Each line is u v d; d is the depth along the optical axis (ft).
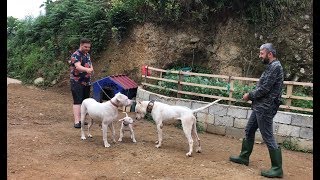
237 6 23.70
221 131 17.89
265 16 23.20
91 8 28.12
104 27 26.89
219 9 24.08
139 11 25.84
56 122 17.11
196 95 19.08
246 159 13.04
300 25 23.12
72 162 11.87
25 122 16.38
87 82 16.14
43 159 11.86
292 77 22.56
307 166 13.96
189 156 13.33
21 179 10.05
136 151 13.37
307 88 21.71
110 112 13.62
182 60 25.02
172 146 14.67
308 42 22.80
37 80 27.76
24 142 13.28
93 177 10.75
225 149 15.10
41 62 29.22
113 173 11.21
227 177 11.47
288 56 22.85
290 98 17.06
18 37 33.40
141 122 18.83
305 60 22.56
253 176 11.84
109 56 26.55
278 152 11.96
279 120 16.76
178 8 24.68
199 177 11.28
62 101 22.95
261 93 11.76
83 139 14.48
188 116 13.52
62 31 30.09
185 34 24.94
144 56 25.34
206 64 24.71
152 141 15.17
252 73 23.20
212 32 24.57
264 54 11.96
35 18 34.42
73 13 29.19
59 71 27.84
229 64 23.82
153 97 20.04
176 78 20.88
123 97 13.66
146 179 10.89
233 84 18.19
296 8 23.43
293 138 16.52
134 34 26.02
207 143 15.85
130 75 25.13
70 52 28.53
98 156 12.61
